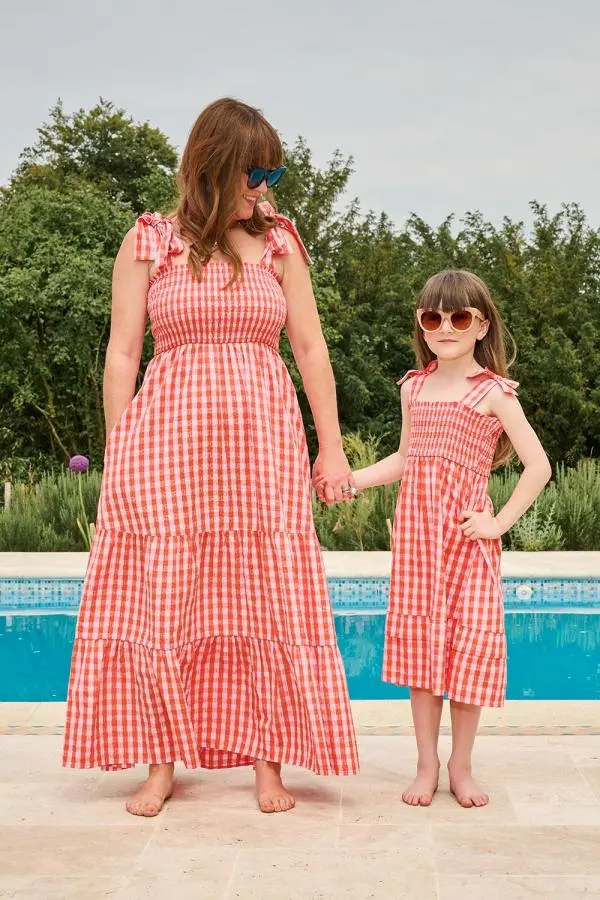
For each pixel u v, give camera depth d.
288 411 2.95
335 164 26.19
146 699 2.88
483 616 2.97
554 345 22.44
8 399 21.98
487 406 3.08
